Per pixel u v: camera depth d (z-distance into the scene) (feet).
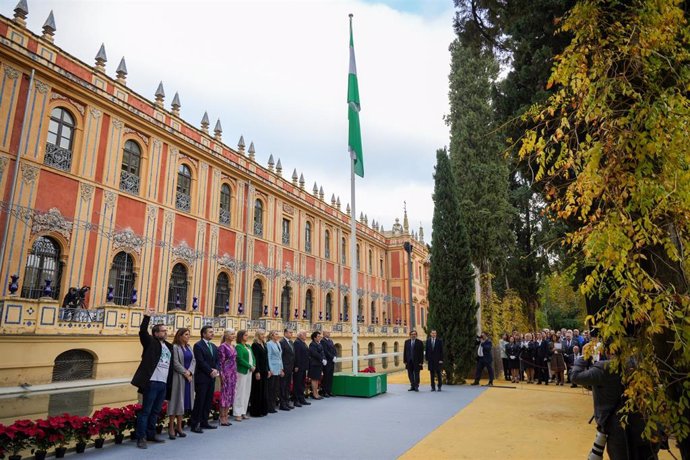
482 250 63.62
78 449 21.80
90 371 53.42
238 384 30.42
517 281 85.56
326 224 124.98
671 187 10.49
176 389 24.99
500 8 32.19
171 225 73.46
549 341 53.62
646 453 14.80
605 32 12.79
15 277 48.26
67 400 44.68
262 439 24.59
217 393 30.04
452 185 58.85
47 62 56.85
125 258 65.46
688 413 11.86
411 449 22.50
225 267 84.02
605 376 15.57
